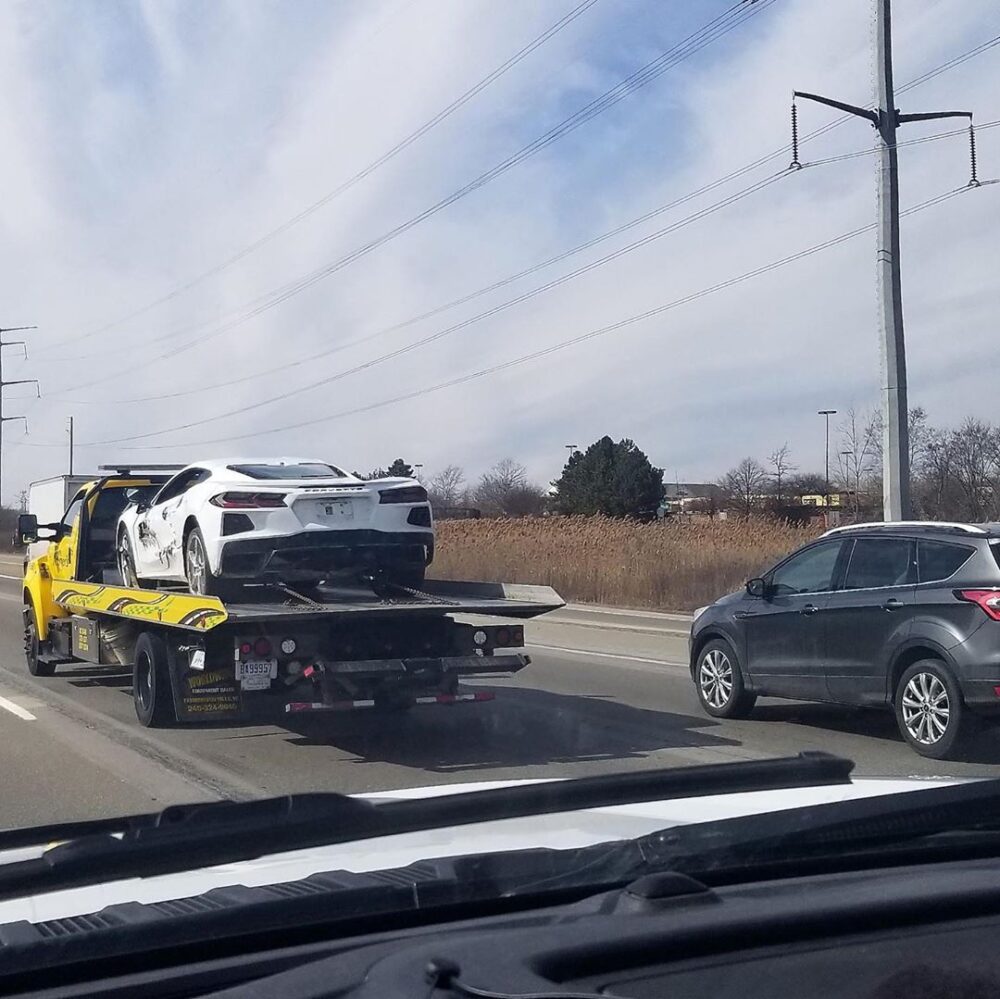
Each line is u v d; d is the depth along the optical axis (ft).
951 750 29.35
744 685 35.78
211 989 7.78
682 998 7.16
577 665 50.83
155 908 8.68
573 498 227.61
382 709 32.91
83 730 34.53
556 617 77.51
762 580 35.45
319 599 33.32
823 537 34.30
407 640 30.81
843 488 171.32
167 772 28.73
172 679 30.83
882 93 67.46
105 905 9.22
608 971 7.35
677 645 59.06
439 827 11.34
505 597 33.91
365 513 33.78
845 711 38.06
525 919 8.37
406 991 6.76
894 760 29.73
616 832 11.21
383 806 11.14
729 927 7.66
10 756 30.76
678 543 96.43
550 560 97.50
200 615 28.66
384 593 34.60
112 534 44.04
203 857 10.13
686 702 40.34
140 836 9.97
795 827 9.75
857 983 7.42
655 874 8.63
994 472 132.67
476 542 104.73
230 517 32.35
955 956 7.82
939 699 29.55
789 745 32.07
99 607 37.32
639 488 220.64
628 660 52.60
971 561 29.53
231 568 32.40
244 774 28.48
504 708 38.88
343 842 10.82
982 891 8.59
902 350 66.64
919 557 30.91
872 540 32.45
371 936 8.52
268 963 8.04
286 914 8.45
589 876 9.21
